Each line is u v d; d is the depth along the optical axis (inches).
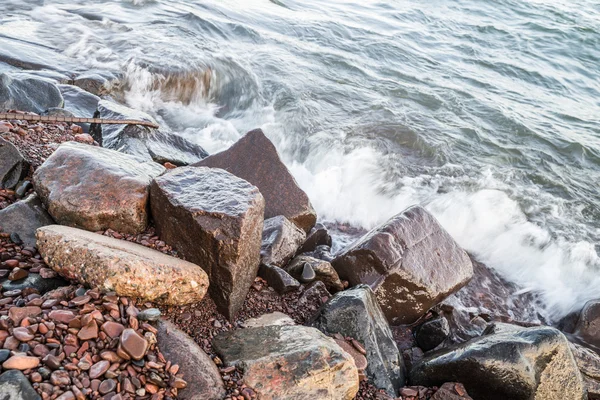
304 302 225.3
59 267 174.7
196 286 184.4
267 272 229.9
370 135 436.5
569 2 908.6
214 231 191.2
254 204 204.7
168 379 153.8
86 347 150.1
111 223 204.7
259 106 466.3
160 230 208.1
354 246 250.8
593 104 572.4
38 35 466.9
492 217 362.9
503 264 332.5
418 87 537.0
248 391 161.3
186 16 581.9
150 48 481.7
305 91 486.6
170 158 302.8
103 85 408.2
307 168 403.9
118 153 241.8
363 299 212.1
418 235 256.2
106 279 166.4
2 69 380.8
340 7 753.6
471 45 689.6
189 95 458.3
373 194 374.0
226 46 534.6
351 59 578.6
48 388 135.9
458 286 258.1
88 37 482.9
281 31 615.2
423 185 386.0
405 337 246.7
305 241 277.1
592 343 277.0
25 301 163.3
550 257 336.2
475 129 470.6
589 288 315.9
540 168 429.7
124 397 143.3
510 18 808.3
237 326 200.5
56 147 260.4
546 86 603.5
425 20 757.9
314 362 169.2
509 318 286.7
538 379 193.6
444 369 200.4
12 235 194.1
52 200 203.2
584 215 379.9
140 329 162.4
